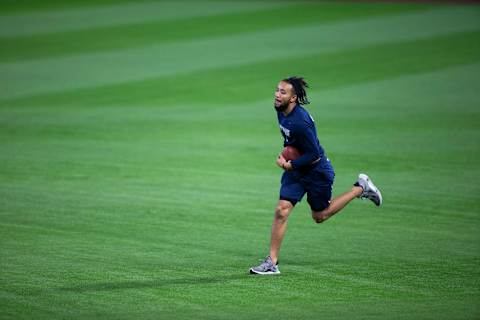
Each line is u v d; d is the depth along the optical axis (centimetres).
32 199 4353
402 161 5134
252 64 8400
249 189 4578
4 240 3612
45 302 2802
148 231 3769
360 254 3412
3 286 2977
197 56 8844
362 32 9888
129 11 11694
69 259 3331
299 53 8838
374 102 6894
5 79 7962
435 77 7725
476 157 5197
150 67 8388
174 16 11219
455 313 2678
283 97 3092
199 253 3428
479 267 3219
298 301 2814
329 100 7000
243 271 3178
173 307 2752
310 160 3095
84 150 5547
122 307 2752
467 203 4225
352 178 4769
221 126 6253
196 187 4622
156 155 5406
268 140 5828
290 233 3756
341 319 2620
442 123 6147
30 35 10119
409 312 2689
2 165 5144
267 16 11119
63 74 8144
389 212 4094
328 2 12119
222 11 11550
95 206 4219
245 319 2628
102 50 9250
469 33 9594
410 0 12062
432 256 3375
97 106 6944
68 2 12569
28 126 6278
